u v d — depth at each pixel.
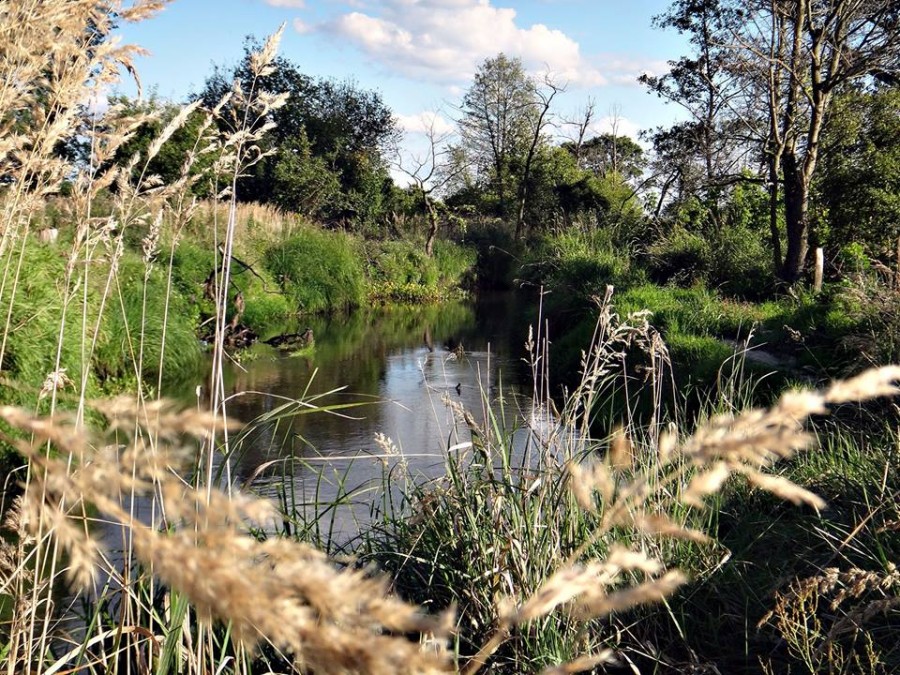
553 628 2.59
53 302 6.19
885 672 2.62
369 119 37.97
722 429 0.55
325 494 5.26
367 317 20.36
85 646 2.06
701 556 3.31
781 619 2.61
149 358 10.16
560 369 11.11
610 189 32.50
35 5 2.02
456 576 3.00
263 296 18.55
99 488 0.45
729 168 26.31
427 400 9.51
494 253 30.91
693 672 2.75
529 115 44.38
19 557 1.95
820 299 10.15
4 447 4.86
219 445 2.34
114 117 2.30
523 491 2.97
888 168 17.77
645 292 13.54
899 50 15.56
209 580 0.36
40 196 2.26
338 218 32.84
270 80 31.58
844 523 3.62
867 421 5.15
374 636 0.36
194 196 2.67
